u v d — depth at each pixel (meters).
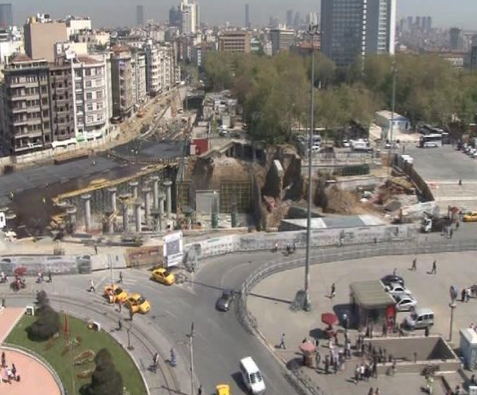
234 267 97.69
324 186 139.88
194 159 174.00
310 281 92.12
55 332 77.69
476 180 138.75
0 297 88.56
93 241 108.81
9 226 125.75
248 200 159.62
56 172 169.12
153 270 94.69
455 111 199.25
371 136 193.12
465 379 66.69
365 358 70.56
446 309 83.12
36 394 66.56
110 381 63.31
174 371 69.56
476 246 104.38
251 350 73.81
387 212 127.12
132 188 144.75
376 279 91.88
